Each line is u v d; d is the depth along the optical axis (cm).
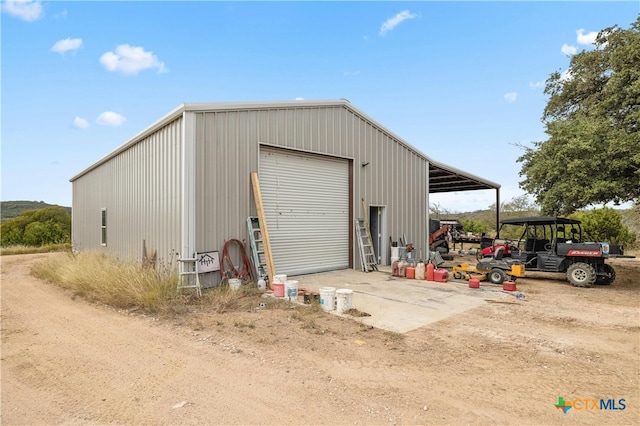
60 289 888
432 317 639
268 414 314
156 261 899
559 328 584
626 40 1152
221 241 846
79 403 334
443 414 318
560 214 1120
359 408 326
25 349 474
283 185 1020
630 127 1075
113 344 489
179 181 821
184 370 405
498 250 1102
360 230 1212
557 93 1455
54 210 3209
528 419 312
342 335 529
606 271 1001
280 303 700
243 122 906
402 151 1422
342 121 1180
